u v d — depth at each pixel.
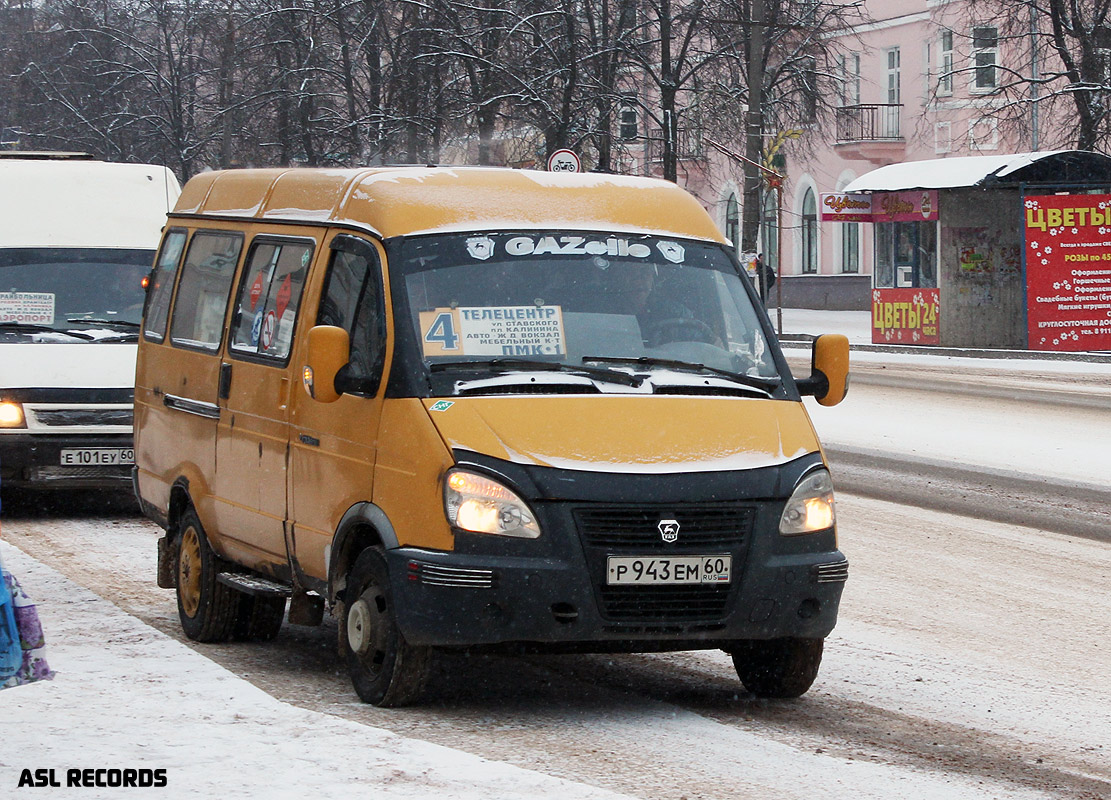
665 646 7.68
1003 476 16.59
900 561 12.36
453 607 7.27
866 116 56.41
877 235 38.38
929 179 35.66
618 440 7.54
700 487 7.44
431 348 7.90
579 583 7.27
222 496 9.59
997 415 21.84
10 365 14.99
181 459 10.30
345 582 8.14
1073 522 14.00
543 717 7.67
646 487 7.36
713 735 7.34
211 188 10.89
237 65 50.94
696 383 8.05
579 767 6.64
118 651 8.70
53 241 16.22
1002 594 11.17
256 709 7.20
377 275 8.20
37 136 60.94
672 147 43.94
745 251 42.03
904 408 23.03
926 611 10.62
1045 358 33.19
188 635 10.01
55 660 8.41
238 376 9.46
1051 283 33.84
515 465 7.34
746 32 43.09
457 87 43.06
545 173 9.03
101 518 15.45
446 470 7.38
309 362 7.92
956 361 32.91
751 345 8.55
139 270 16.31
